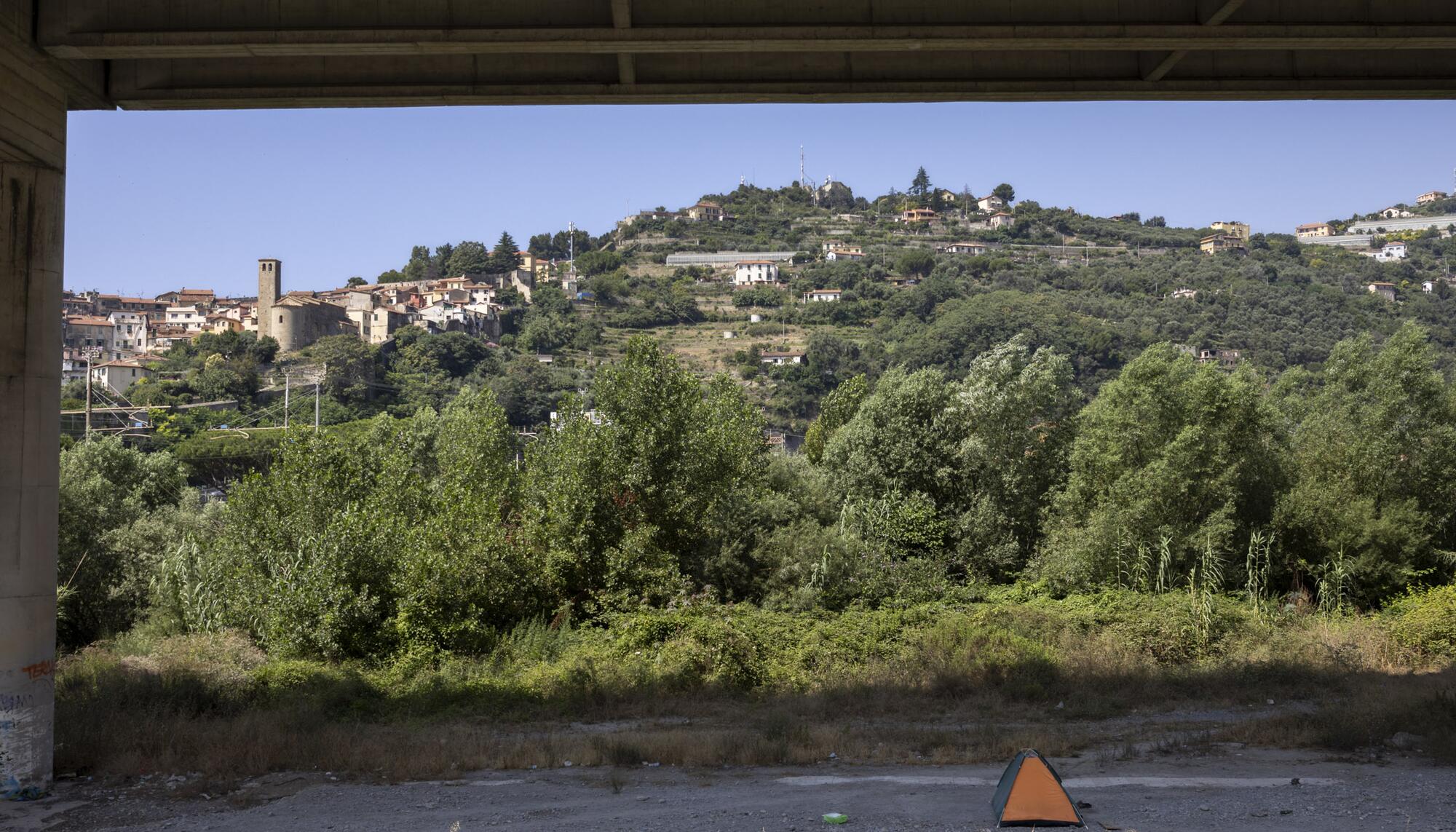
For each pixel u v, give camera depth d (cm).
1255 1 1177
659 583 2783
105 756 1265
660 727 1611
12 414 1143
